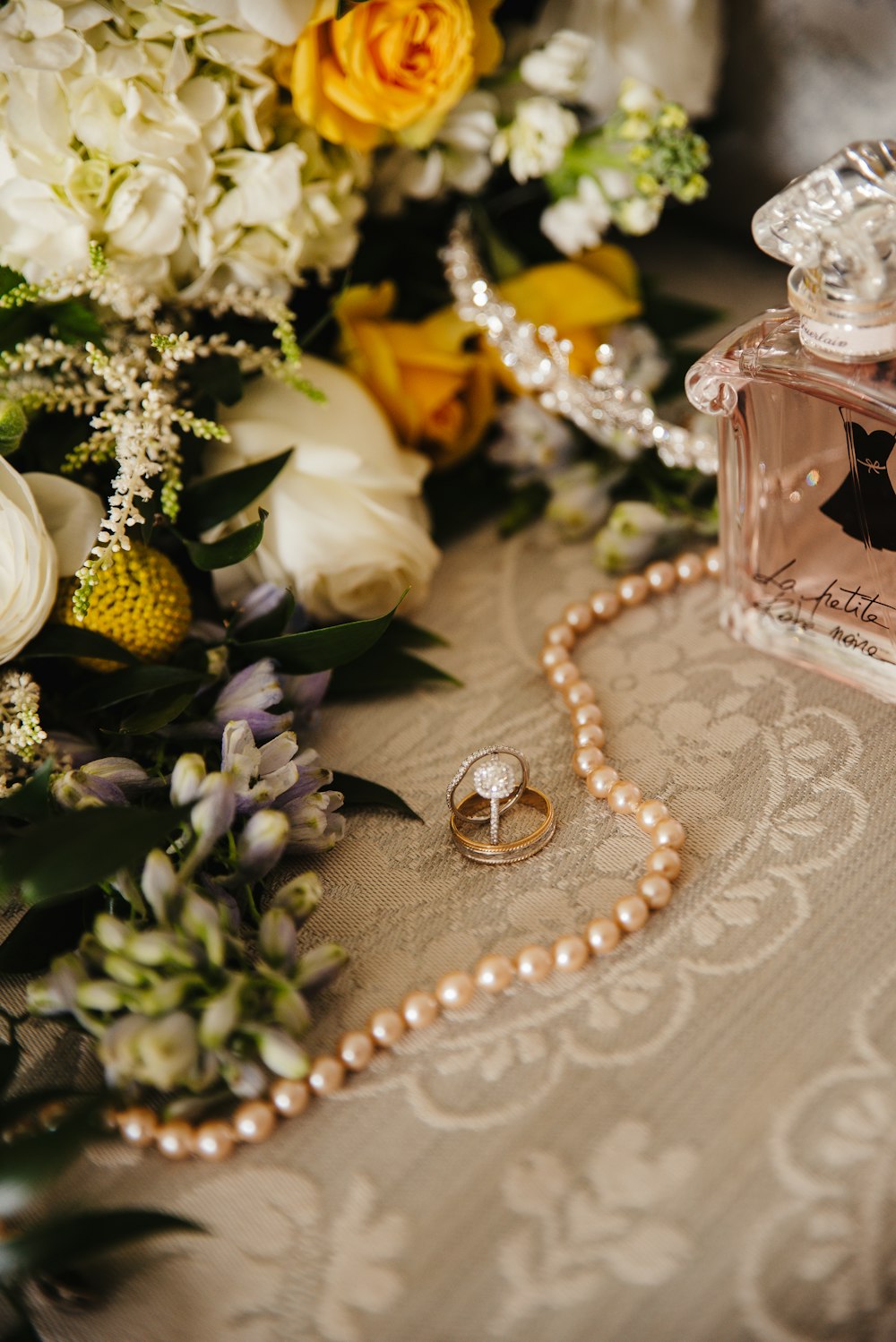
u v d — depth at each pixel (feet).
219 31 1.25
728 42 1.54
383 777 1.28
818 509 1.24
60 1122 1.03
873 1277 0.97
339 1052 1.09
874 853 1.16
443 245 1.55
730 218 1.67
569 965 1.12
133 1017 1.02
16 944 1.13
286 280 1.36
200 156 1.27
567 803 1.24
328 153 1.37
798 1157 1.01
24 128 1.22
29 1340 0.97
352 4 1.28
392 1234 1.01
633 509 1.40
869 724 1.26
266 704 1.19
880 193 1.12
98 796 1.13
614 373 1.40
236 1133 1.06
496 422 1.54
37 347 1.28
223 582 1.34
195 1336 0.99
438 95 1.32
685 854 1.19
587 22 1.46
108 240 1.26
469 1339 0.97
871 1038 1.06
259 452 1.32
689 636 1.37
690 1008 1.09
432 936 1.16
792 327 1.22
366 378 1.43
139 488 1.19
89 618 1.22
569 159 1.43
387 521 1.33
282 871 1.21
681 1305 0.97
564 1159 1.03
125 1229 0.97
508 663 1.38
